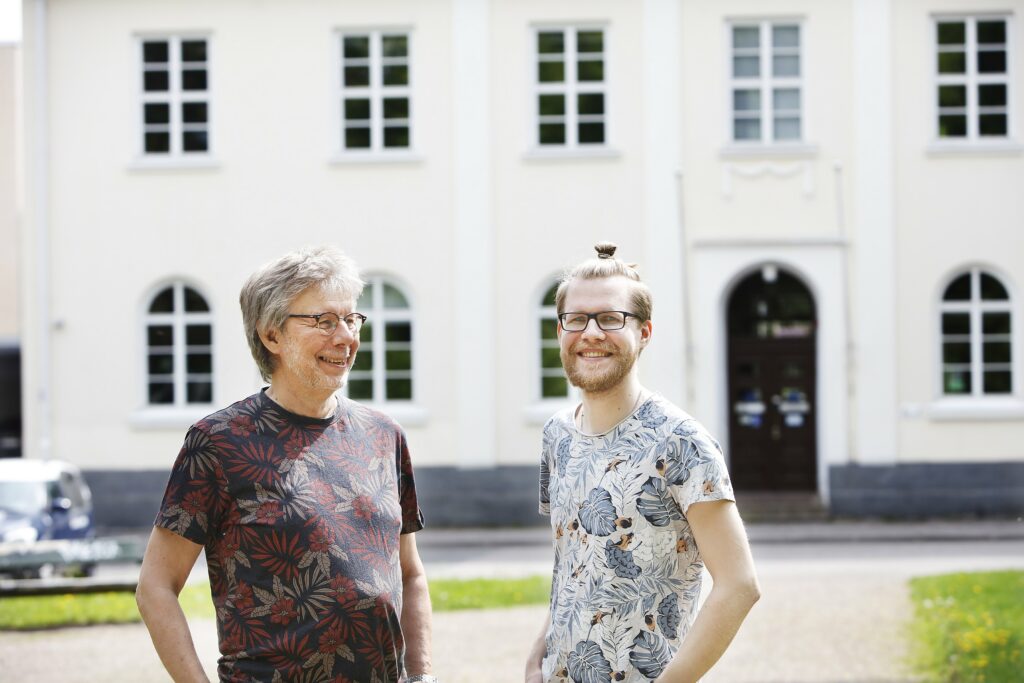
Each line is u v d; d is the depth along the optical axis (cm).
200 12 1947
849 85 1898
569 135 1928
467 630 1024
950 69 1903
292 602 351
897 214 1888
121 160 1956
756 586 346
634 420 368
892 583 1227
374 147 1948
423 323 1928
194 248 1948
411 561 399
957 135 1903
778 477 1972
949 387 1897
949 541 1675
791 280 1973
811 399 1969
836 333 1888
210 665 895
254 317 370
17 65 2961
